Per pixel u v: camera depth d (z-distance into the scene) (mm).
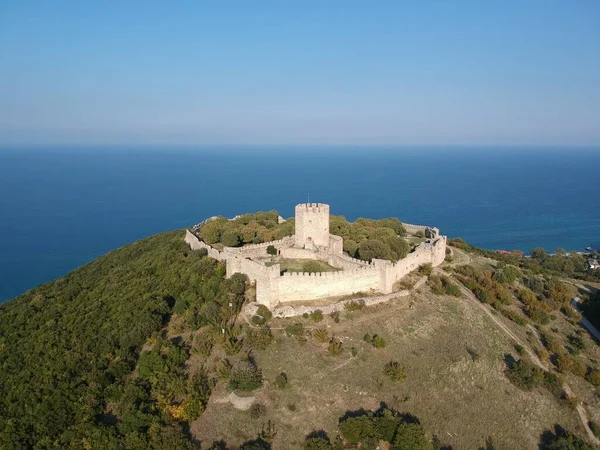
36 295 102625
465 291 92000
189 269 89875
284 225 111562
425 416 60375
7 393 68000
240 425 56688
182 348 68062
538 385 69875
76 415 60938
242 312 74562
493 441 59656
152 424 56125
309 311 73312
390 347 69375
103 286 98125
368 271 81500
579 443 61094
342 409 59438
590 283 122188
